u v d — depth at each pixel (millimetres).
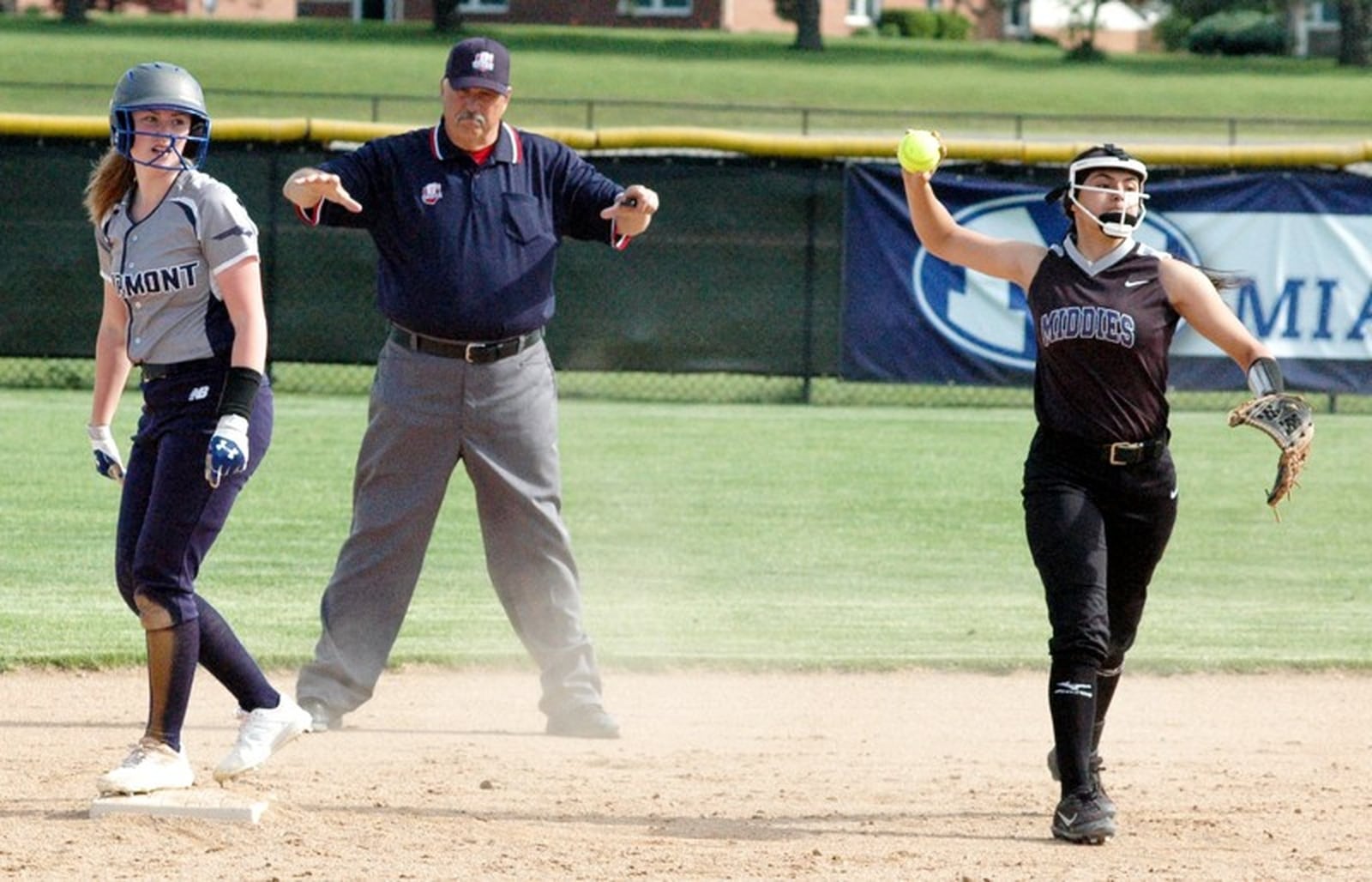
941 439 63062
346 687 28047
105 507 46969
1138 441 22062
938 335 68750
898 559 43875
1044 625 37031
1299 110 174625
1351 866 20719
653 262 67938
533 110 156000
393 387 27984
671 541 45500
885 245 68500
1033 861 20797
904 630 36344
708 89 174250
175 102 20797
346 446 57844
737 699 30938
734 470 56031
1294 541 47250
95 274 66875
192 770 23969
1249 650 34969
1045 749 27531
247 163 66438
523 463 28094
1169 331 22031
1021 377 69062
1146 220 68375
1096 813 21547
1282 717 30094
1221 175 68375
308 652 32500
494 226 27453
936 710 30266
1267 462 59812
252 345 20953
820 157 69750
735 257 68125
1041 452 22547
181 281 20953
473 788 24047
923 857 20938
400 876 19625
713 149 68875
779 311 68500
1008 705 30719
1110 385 21875
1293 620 38062
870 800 24000
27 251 66625
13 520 45125
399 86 169250
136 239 21016
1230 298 68750
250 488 50375
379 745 26828
